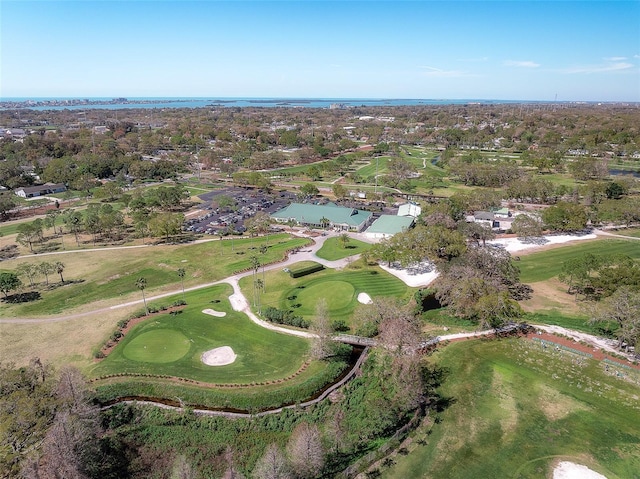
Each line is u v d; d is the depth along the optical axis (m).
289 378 71.00
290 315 88.19
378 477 51.56
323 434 59.00
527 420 60.47
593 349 76.88
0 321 91.62
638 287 81.94
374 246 116.56
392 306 83.50
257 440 58.81
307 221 161.62
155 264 124.81
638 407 62.56
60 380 61.34
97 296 103.81
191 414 62.97
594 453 54.56
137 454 56.84
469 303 83.44
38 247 141.00
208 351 79.06
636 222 154.75
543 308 92.75
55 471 47.47
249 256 129.12
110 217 147.75
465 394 66.12
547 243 134.62
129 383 69.38
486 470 52.25
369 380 70.88
